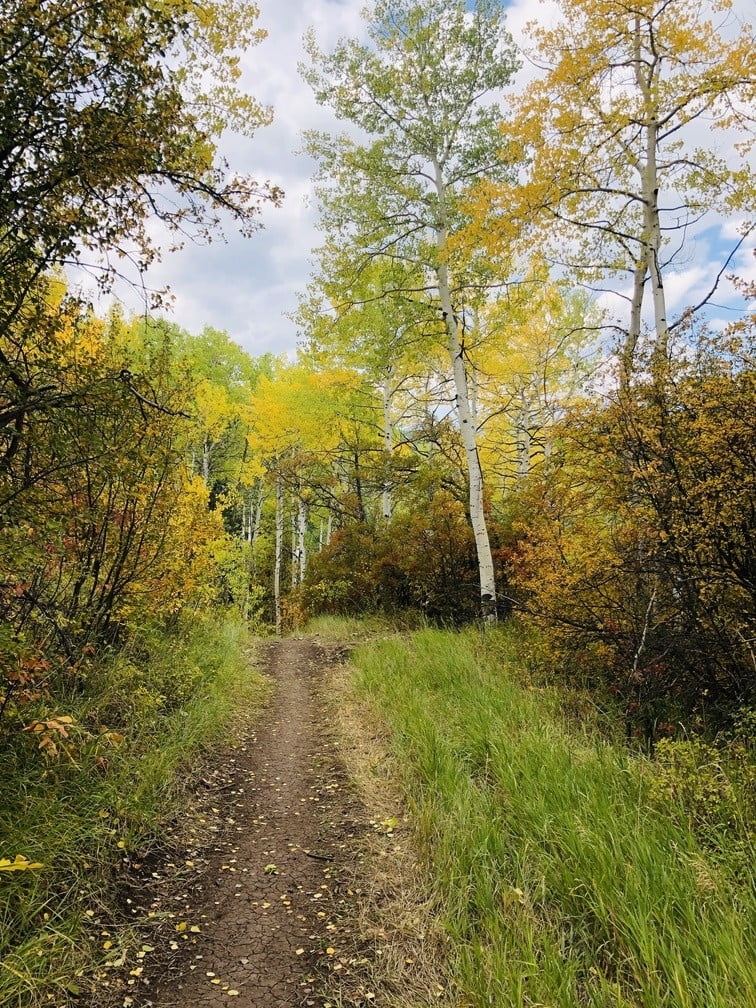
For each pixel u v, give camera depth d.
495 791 3.80
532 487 8.94
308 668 9.38
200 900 3.07
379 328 10.30
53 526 3.13
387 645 8.74
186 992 2.41
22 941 2.44
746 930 2.29
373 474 12.95
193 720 5.17
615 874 2.63
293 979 2.49
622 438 5.35
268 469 17.31
